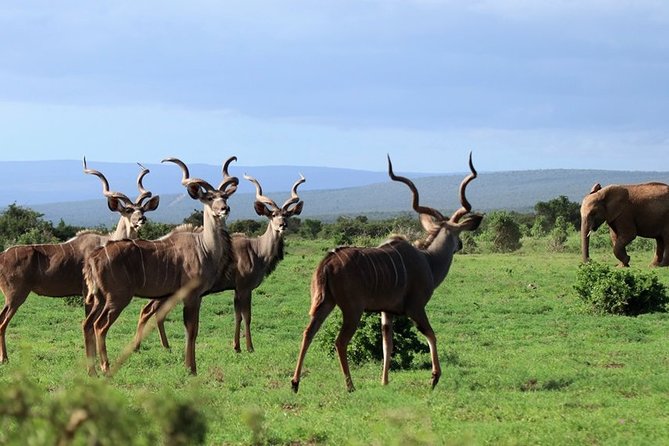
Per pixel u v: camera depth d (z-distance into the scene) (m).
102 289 29.44
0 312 32.75
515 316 46.34
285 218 37.03
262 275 36.91
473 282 61.31
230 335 41.84
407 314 26.89
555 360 32.34
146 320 35.22
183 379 28.27
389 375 29.55
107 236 34.53
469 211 28.47
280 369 30.81
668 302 46.69
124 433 9.35
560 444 19.02
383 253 26.19
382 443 17.36
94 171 36.69
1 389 9.67
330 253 25.73
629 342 37.66
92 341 29.88
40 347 36.53
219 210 30.36
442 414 22.55
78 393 9.40
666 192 69.88
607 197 70.62
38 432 9.28
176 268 30.03
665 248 70.50
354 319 25.67
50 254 33.19
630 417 21.78
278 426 21.23
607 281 46.25
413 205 28.58
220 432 20.42
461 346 37.00
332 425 21.06
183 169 31.48
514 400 24.38
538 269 69.50
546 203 154.50
